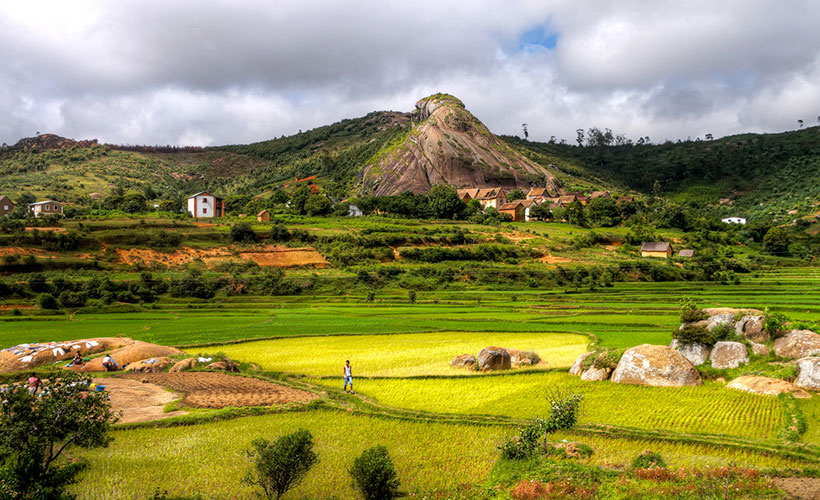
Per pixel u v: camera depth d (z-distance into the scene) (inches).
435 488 959.0
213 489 943.0
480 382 1681.8
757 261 5383.9
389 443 1168.8
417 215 6998.0
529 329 2608.3
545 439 1118.4
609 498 885.8
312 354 2107.5
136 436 1199.6
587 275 4471.0
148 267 4087.1
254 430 1244.5
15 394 917.8
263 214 5782.5
